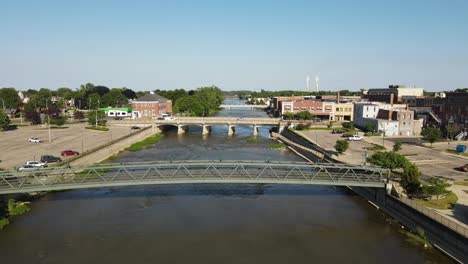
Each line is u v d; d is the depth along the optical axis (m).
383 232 44.78
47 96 190.62
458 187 54.97
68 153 77.81
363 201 56.91
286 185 66.06
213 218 49.09
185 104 194.12
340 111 163.88
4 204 50.00
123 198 57.12
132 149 99.50
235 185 65.31
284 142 119.62
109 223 46.88
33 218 48.22
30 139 96.19
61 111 177.25
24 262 36.78
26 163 63.00
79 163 72.19
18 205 50.91
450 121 109.62
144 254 38.84
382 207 52.53
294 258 38.31
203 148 104.50
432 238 41.34
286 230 45.31
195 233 44.19
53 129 125.50
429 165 70.81
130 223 47.00
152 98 179.00
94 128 126.44
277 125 143.88
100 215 49.66
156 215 49.94
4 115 117.56
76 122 149.00
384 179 54.19
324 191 62.41
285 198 58.25
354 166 53.84
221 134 143.62
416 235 43.34
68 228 45.12
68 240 41.84
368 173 58.22
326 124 138.62
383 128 109.69
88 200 55.97
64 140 101.00
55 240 41.75
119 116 182.25
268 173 61.06
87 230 44.66
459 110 107.62
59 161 70.12
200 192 60.97
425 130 103.19
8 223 46.06
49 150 84.25
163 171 62.81
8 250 39.22
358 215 50.53
